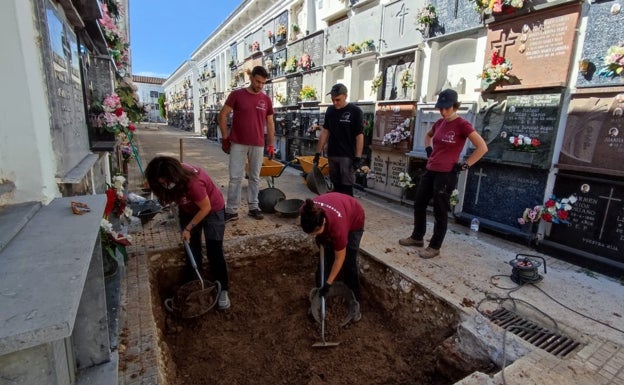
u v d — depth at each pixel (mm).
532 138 3781
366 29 6492
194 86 26062
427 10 5004
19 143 1600
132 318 2361
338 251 2543
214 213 2850
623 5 3055
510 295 2777
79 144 2752
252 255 3775
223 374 2490
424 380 2473
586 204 3473
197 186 2566
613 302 2729
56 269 1062
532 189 3904
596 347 2180
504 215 4219
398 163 5812
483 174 4410
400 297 3096
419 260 3416
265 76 4047
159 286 3328
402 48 5656
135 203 4547
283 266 3939
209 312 3061
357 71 6984
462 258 3490
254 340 2852
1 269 1050
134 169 8781
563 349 2174
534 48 3717
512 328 2367
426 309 2865
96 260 1676
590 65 3316
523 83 3840
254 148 4262
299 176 7973
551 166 3709
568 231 3627
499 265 3359
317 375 2471
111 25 4078
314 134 8180
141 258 3219
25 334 784
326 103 7980
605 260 3299
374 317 3191
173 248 3441
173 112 37031
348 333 2934
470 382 1862
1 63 1509
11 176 1607
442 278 3055
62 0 2234
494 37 4125
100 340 1768
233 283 3576
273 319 3123
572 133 3498
